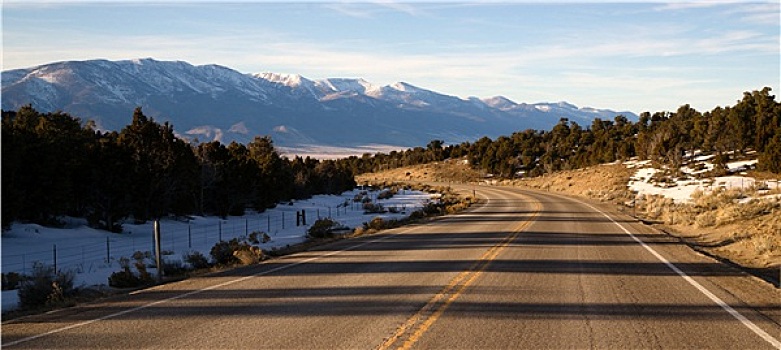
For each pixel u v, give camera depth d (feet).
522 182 335.88
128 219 144.97
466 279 47.03
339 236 101.65
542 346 27.86
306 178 254.88
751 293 41.19
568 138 379.14
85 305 38.65
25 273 71.41
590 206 166.40
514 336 29.53
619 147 314.76
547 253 65.05
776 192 136.98
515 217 127.54
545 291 41.70
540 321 32.68
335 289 43.04
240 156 181.27
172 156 138.72
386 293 41.11
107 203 127.34
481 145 443.73
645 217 129.80
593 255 63.26
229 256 73.00
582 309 35.81
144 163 131.75
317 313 34.91
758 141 218.38
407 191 309.83
